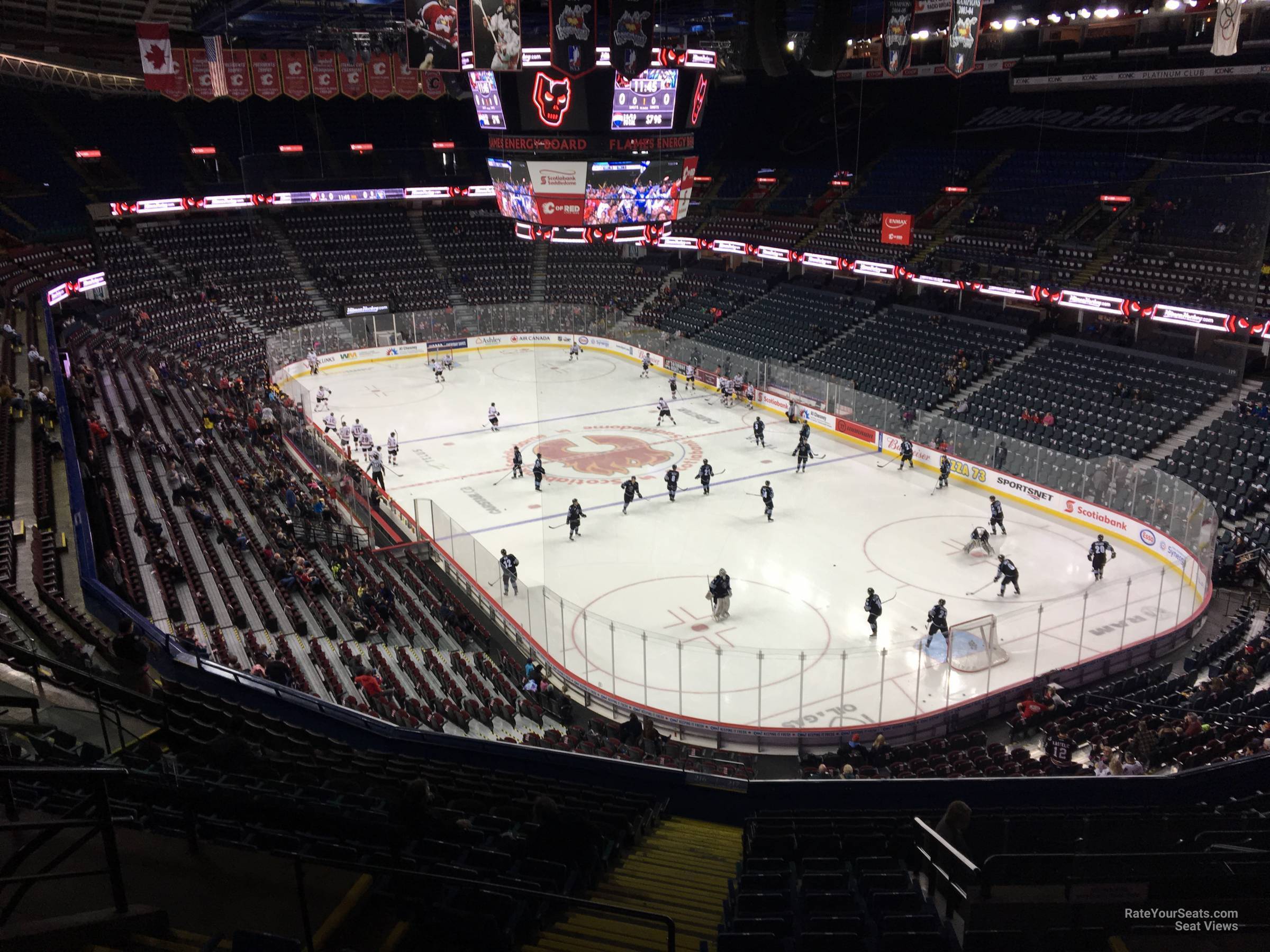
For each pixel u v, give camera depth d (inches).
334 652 860.0
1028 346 1670.8
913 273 1849.2
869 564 1138.0
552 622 986.7
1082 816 422.6
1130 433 1359.5
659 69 957.2
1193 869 301.9
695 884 378.9
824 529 1251.2
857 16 1929.1
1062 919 269.9
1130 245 1669.5
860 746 746.8
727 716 822.5
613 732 794.2
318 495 1269.7
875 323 1931.6
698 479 1438.2
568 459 1560.0
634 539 1222.3
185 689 548.7
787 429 1713.8
